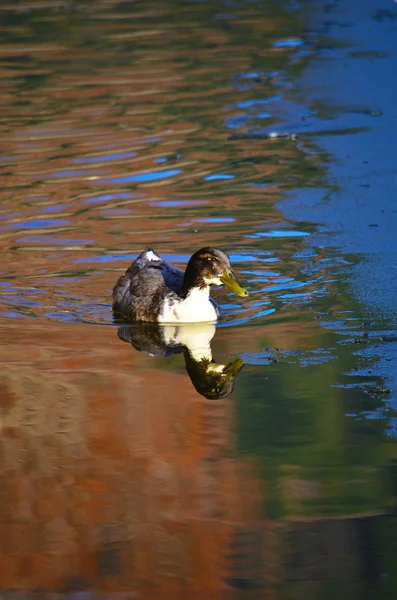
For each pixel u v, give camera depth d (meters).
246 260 15.34
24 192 18.62
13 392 11.25
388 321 12.98
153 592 7.63
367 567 7.86
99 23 33.06
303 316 13.35
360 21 31.09
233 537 8.38
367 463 9.50
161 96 24.77
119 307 13.94
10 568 8.00
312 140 21.06
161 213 17.39
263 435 10.13
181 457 9.72
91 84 26.12
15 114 23.83
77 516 8.73
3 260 15.52
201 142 21.28
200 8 34.66
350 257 15.30
